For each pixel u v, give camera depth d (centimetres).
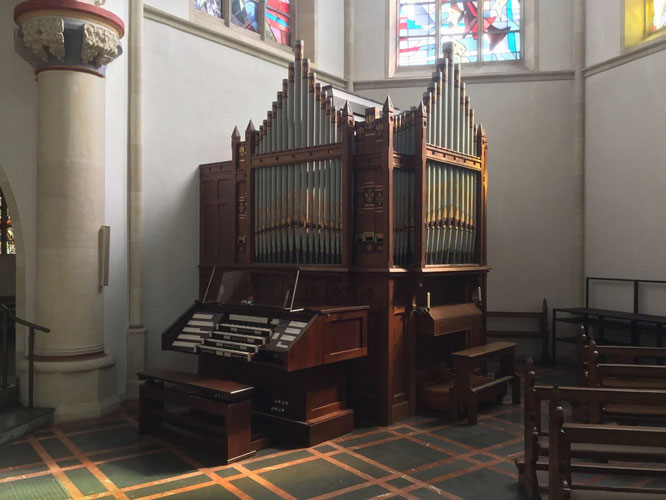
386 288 634
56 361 638
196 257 813
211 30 827
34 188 682
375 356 645
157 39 766
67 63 642
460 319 706
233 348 589
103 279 670
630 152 904
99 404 656
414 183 676
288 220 698
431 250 694
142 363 730
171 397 564
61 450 545
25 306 681
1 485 463
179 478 479
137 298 734
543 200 1009
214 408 526
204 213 810
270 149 721
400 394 657
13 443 562
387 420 634
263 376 613
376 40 1089
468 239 758
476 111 1037
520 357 1016
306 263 689
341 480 477
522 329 1019
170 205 781
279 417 593
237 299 661
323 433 577
